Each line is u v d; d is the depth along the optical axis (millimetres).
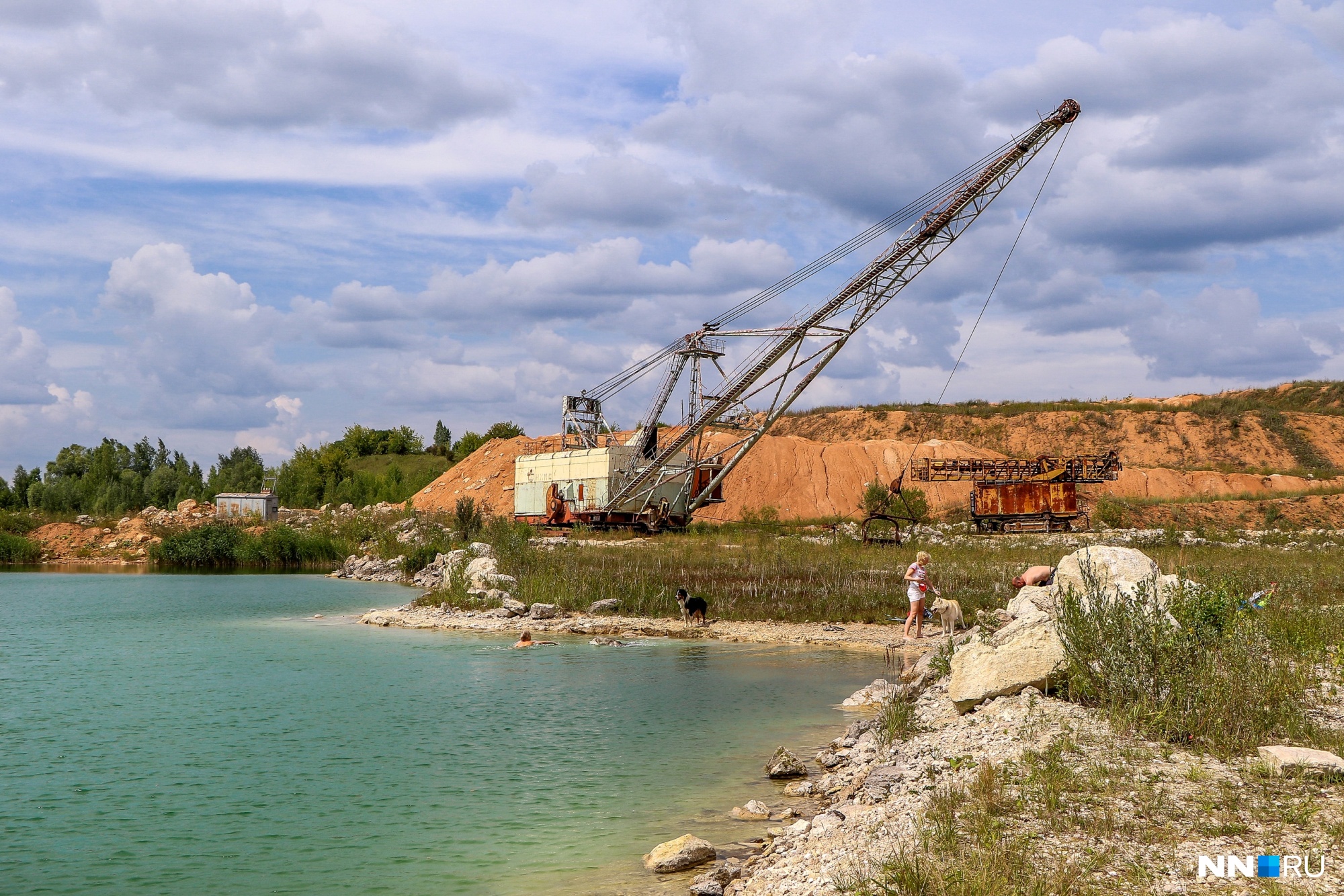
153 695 14914
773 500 68875
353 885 7180
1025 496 50531
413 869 7508
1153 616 10555
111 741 11852
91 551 53656
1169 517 57406
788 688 15477
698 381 51344
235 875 7434
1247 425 87562
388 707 13930
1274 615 16203
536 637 21953
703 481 54094
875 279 45469
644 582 27250
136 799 9477
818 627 22688
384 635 22188
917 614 20469
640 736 12141
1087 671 10422
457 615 25188
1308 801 7121
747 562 32469
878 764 9750
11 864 7703
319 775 10289
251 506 71312
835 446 74438
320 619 25609
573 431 60719
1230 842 6344
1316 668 12414
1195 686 9484
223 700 14484
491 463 81438
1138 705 9383
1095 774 7863
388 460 135750
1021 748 9055
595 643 20625
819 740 11953
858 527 53000
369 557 44094
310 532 53094
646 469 51312
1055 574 14391
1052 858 6117
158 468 109062
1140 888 5586
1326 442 85125
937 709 12031
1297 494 60906
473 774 10352
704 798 9445
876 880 5934
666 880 7184
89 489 101562
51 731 12391
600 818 8805
